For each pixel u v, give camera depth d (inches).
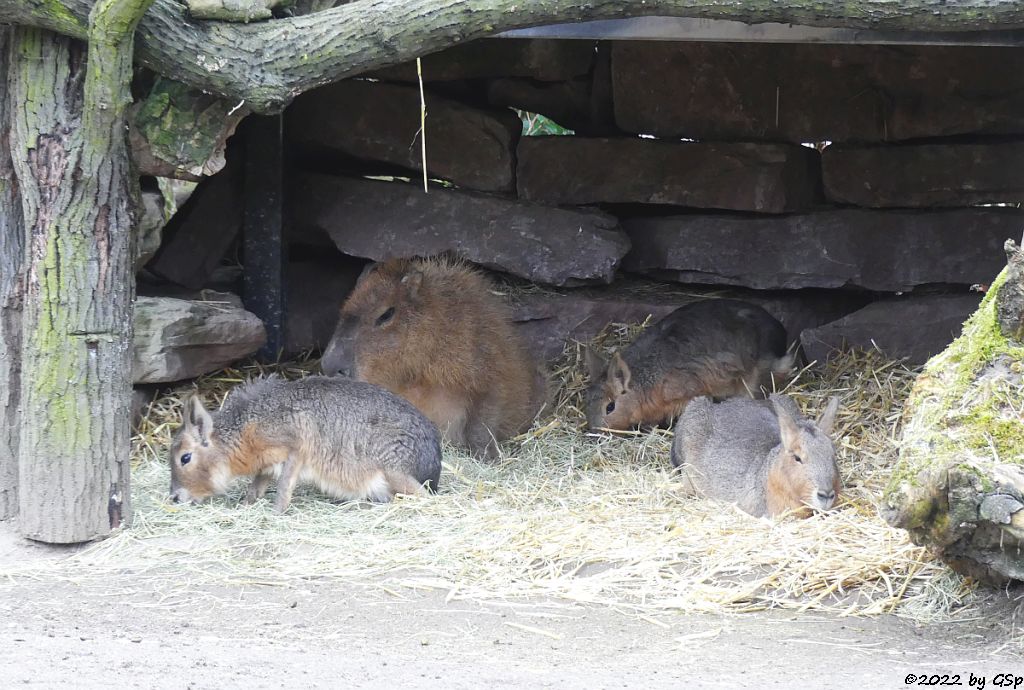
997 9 326.0
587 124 534.3
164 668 256.8
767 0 325.1
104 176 343.9
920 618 303.7
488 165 512.4
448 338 456.4
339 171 542.3
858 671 264.8
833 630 296.0
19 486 359.3
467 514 375.9
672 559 338.0
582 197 510.6
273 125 496.1
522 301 523.8
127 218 354.3
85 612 303.3
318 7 366.3
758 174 498.9
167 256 500.1
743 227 509.4
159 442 441.4
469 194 512.7
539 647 282.4
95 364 350.9
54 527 351.3
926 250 495.8
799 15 328.2
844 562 328.8
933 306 496.1
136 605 309.3
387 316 450.9
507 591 321.7
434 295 459.5
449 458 446.9
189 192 667.4
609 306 522.0
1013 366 285.4
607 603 313.6
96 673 251.6
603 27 367.2
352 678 253.0
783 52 493.7
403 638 287.3
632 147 507.2
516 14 331.3
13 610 304.5
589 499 395.9
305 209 520.4
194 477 380.8
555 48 509.4
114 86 328.5
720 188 503.8
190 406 379.2
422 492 389.7
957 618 301.7
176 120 354.0
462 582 326.6
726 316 490.6
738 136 506.6
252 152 499.2
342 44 335.0
